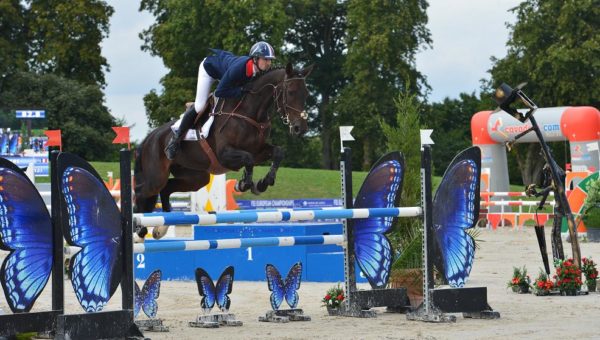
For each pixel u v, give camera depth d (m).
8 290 8.06
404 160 10.55
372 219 10.53
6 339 8.52
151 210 11.74
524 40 53.41
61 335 8.14
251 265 15.20
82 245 8.27
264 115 10.16
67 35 61.19
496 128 30.94
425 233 10.14
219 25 55.47
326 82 67.25
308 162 71.81
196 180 11.68
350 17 58.31
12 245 8.07
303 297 12.66
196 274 9.76
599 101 53.53
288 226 14.91
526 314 10.43
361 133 59.34
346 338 8.66
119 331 8.52
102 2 62.50
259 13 55.38
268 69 10.27
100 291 8.42
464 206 10.43
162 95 57.56
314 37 68.75
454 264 10.27
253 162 9.92
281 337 8.80
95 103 58.38
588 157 29.14
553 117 29.88
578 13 51.75
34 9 61.38
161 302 12.60
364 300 10.50
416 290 10.80
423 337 8.60
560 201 12.93
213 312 11.03
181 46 56.38
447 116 74.62
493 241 23.08
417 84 60.00
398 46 57.88
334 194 38.66
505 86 12.26
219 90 10.05
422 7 60.09
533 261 17.62
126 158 8.66
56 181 8.46
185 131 10.56
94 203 8.39
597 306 11.07
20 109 47.50
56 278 8.42
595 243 21.70
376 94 58.91
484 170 30.30
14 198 8.10
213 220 9.12
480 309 10.24
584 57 50.72
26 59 62.16
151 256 15.99
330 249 15.77
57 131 10.35
